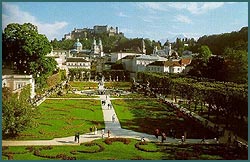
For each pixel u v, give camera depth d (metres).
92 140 80.62
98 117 113.12
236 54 157.50
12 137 81.06
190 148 74.75
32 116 82.81
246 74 150.25
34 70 148.12
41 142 78.00
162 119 110.50
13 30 144.62
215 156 69.06
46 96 166.62
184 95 150.75
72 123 101.62
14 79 139.38
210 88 114.38
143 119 109.94
